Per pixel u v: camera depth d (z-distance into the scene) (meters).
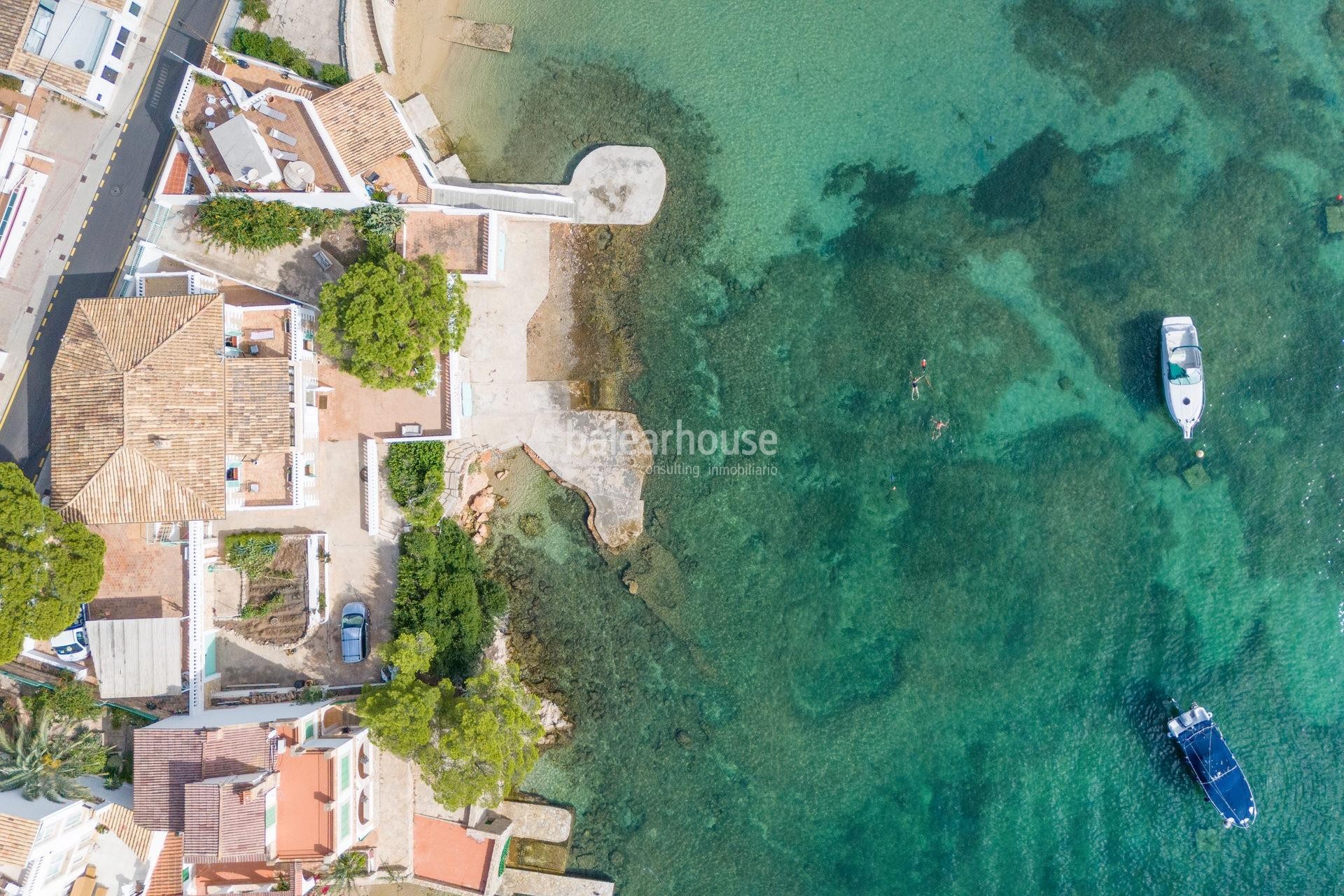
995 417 49.72
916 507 49.62
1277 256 49.69
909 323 49.78
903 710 49.47
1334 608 49.31
